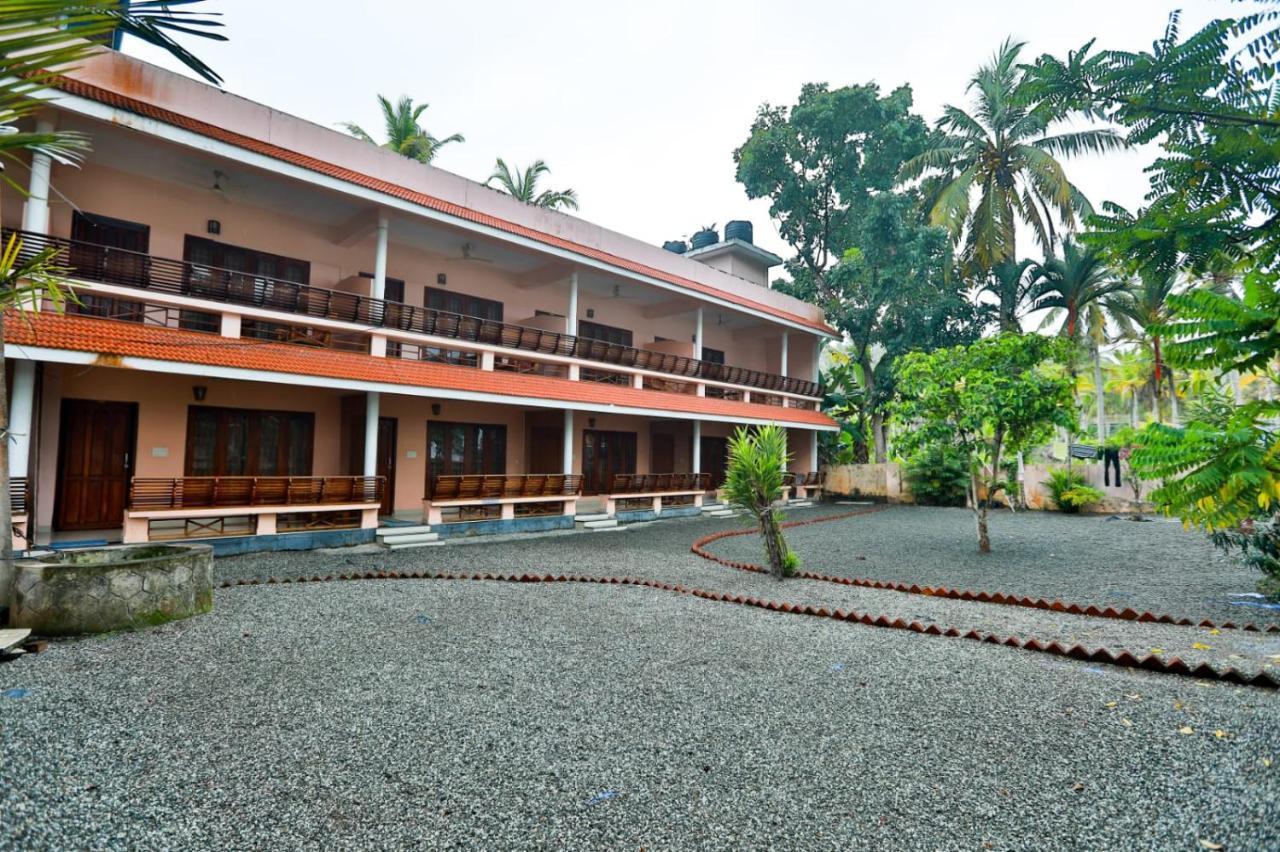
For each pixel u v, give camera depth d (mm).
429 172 13484
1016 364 11844
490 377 13461
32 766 3102
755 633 5914
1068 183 21219
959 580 9281
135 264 10711
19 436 8156
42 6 2955
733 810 2881
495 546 11898
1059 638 5750
